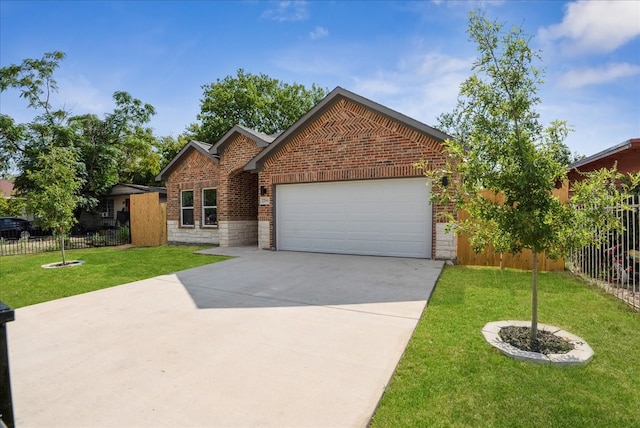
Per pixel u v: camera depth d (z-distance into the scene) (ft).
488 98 12.94
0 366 5.24
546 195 12.28
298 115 112.16
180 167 50.37
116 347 13.02
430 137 30.66
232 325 15.21
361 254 34.81
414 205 32.27
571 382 10.19
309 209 37.60
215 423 8.42
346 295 19.74
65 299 20.16
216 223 47.80
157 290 21.84
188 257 36.60
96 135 76.18
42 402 9.46
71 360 11.98
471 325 14.78
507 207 12.67
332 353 12.19
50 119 71.61
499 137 12.87
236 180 46.21
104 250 46.24
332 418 8.54
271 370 11.02
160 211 51.44
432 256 31.14
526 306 17.42
